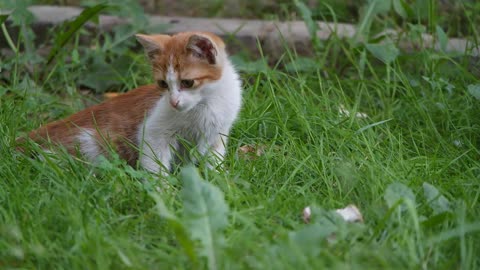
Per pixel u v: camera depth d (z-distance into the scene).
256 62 7.14
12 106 6.32
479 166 5.38
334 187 5.14
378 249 4.12
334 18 7.50
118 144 5.66
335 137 5.79
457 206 4.61
